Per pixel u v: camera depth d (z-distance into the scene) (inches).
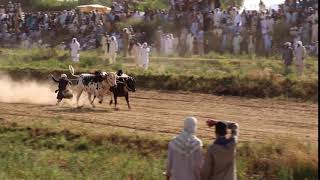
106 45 1632.6
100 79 996.6
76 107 1018.7
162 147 722.8
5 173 621.3
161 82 1280.8
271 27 1745.8
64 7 2842.0
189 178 459.2
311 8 1720.0
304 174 601.0
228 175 454.6
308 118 927.0
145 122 876.0
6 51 1878.7
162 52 1754.4
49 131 802.2
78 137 779.4
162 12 2025.1
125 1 2471.7
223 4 2401.6
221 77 1227.2
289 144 673.0
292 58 1337.4
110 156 694.5
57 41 2102.6
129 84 999.6
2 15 2271.2
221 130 455.8
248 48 1717.5
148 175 610.2
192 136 463.2
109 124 856.9
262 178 616.4
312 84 1124.5
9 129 829.8
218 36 1790.1
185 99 1134.4
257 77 1189.1
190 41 1754.4
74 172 635.5
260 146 677.9
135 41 1786.4
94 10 2289.6
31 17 2240.4
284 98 1113.4
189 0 2021.4
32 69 1445.6
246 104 1067.9
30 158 683.4
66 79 1045.2
